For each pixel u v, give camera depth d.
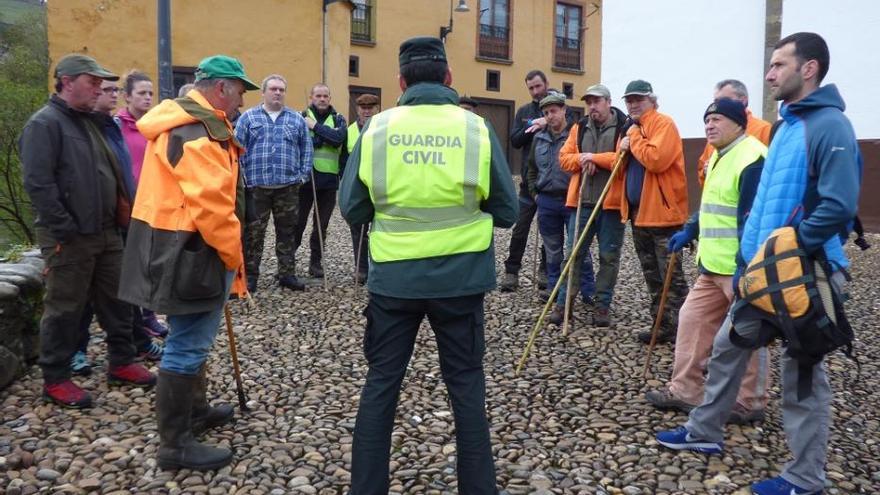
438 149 2.62
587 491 2.95
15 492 2.84
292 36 14.03
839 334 2.66
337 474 3.07
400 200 2.61
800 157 2.78
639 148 4.70
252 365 4.47
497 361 4.63
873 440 3.53
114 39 12.81
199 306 2.97
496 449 3.34
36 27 22.64
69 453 3.21
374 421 2.66
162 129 2.92
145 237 2.97
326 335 5.17
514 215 2.75
